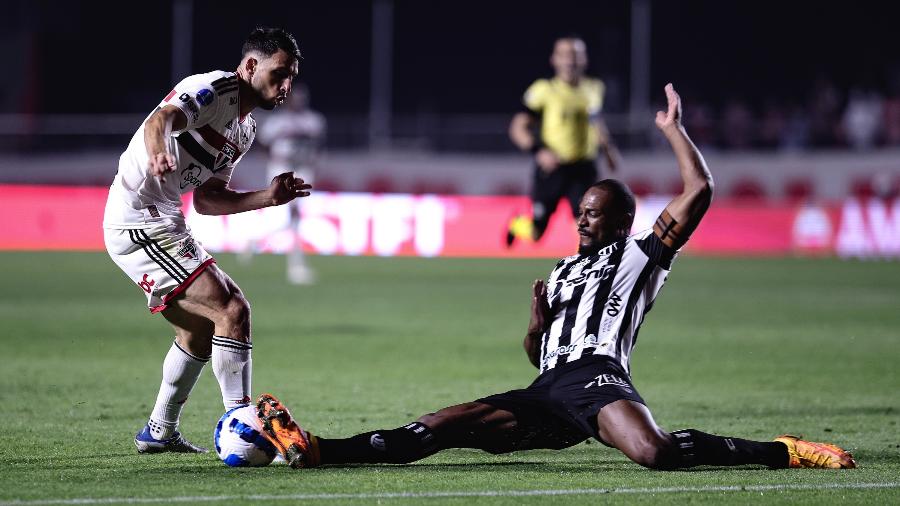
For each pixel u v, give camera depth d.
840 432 15.22
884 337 26.98
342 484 11.42
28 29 84.56
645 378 20.58
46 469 12.20
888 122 71.12
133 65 86.69
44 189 58.25
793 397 18.42
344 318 30.31
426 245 57.09
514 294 37.50
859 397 18.42
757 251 58.50
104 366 21.31
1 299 34.22
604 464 12.80
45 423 15.34
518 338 26.39
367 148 72.31
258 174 68.44
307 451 11.79
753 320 30.59
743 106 81.06
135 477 11.73
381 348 24.39
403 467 12.44
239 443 12.05
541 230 30.27
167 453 13.22
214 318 12.84
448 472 12.20
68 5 86.56
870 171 65.94
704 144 71.69
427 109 92.00
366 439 11.98
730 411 16.98
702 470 12.42
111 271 44.53
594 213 12.70
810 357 23.47
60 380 19.52
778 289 39.78
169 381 13.09
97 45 86.00
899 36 88.62
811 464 12.48
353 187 70.81
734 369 21.73
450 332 27.42
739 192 67.50
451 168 70.56
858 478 11.96
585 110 29.53
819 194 66.62
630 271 12.41
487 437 12.07
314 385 19.28
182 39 84.69
